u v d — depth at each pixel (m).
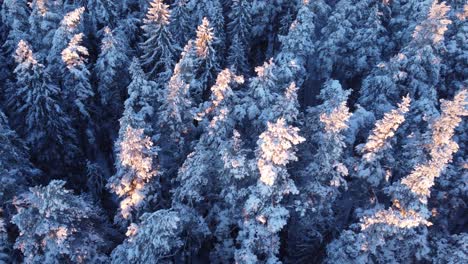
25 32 34.66
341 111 20.47
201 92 31.14
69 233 18.47
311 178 22.88
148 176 21.14
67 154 30.91
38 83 27.83
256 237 20.34
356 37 36.56
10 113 32.34
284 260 27.72
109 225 26.52
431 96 27.38
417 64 29.75
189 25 38.94
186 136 26.95
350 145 25.72
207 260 26.95
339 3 36.00
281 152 18.75
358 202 25.28
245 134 26.56
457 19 34.03
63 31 30.33
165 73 31.94
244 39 40.53
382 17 40.53
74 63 29.05
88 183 30.91
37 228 17.30
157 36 33.03
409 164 22.52
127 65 33.12
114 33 36.03
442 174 24.17
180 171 21.86
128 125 21.30
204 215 25.11
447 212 25.05
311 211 23.56
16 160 24.06
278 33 43.62
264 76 24.62
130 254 18.50
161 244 18.14
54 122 29.11
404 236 21.39
